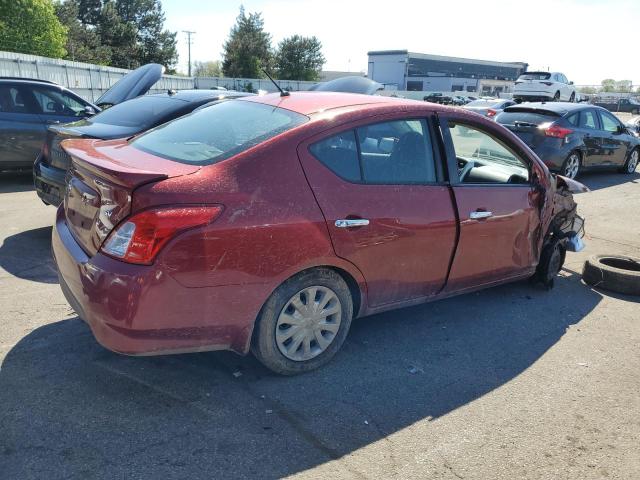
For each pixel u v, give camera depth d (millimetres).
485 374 3479
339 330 3402
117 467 2473
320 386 3223
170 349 2824
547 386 3365
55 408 2869
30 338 3580
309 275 3139
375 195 3314
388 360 3588
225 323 2891
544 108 10703
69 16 53250
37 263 4957
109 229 2748
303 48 76000
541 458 2701
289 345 3217
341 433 2805
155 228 2621
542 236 4609
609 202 9281
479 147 4129
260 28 72812
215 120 3650
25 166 8445
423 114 3695
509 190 4137
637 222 7871
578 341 4008
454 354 3723
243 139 3150
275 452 2633
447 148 3773
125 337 2701
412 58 84875
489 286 4312
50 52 40531
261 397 3074
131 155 3299
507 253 4242
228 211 2779
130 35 62188
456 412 3045
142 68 8539
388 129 3494
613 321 4391
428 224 3572
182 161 3072
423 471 2564
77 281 2848
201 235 2699
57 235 3283
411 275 3615
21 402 2900
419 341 3891
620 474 2617
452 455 2688
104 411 2869
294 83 56281
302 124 3189
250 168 2943
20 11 38500
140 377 3205
